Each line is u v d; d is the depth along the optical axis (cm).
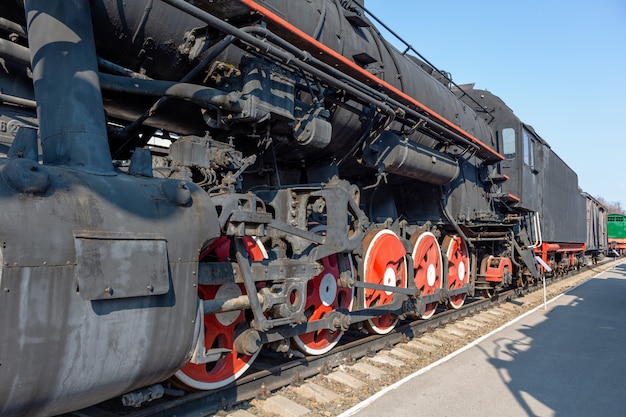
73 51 261
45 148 255
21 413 203
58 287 202
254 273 343
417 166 607
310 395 404
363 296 508
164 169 340
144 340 240
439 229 777
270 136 427
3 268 186
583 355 609
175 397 343
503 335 711
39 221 198
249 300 330
